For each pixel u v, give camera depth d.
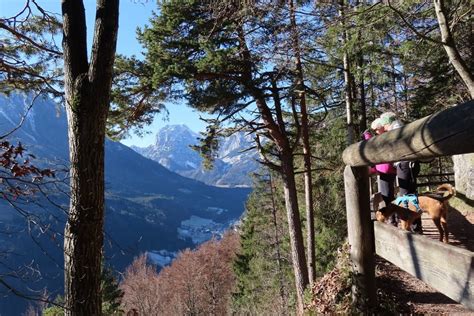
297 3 9.41
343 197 20.17
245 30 10.45
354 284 3.77
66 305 4.09
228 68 11.16
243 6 8.62
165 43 11.20
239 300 39.56
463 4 8.19
